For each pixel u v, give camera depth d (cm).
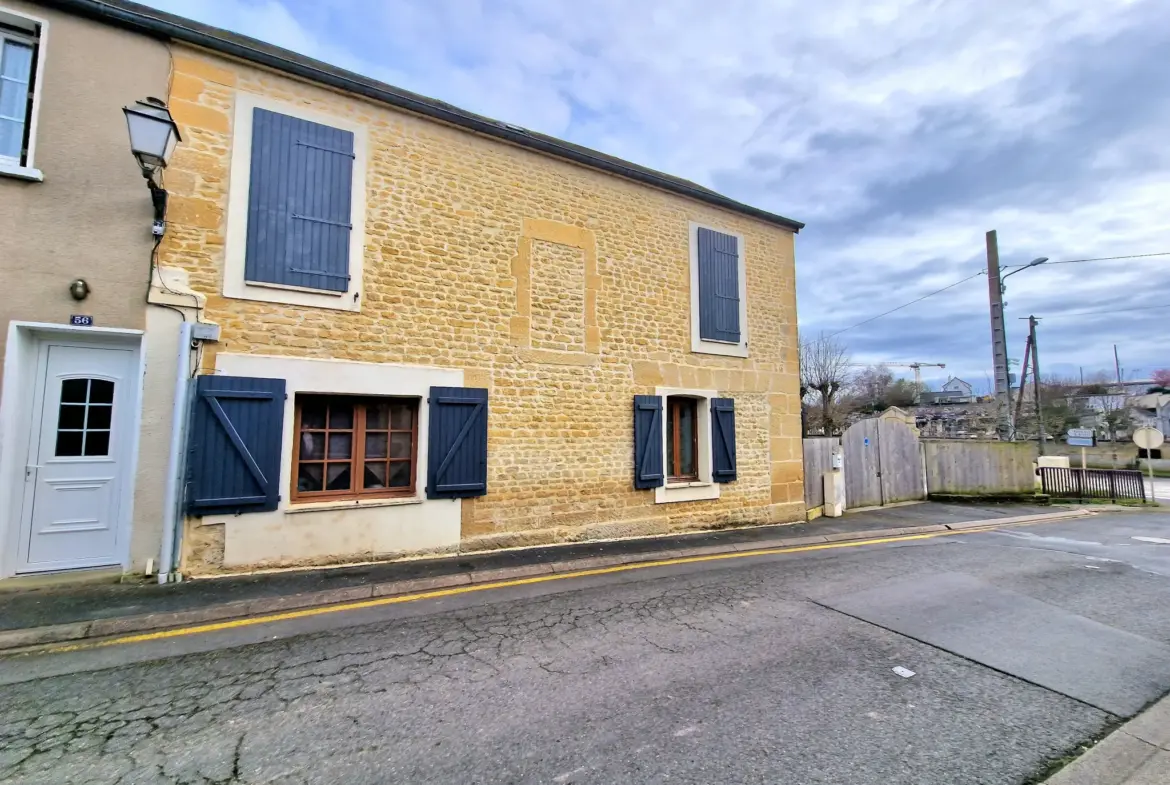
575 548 687
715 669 338
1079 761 248
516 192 709
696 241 878
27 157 471
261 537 532
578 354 741
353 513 577
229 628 404
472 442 648
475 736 262
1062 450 2659
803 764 242
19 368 463
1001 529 935
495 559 616
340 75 611
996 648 378
